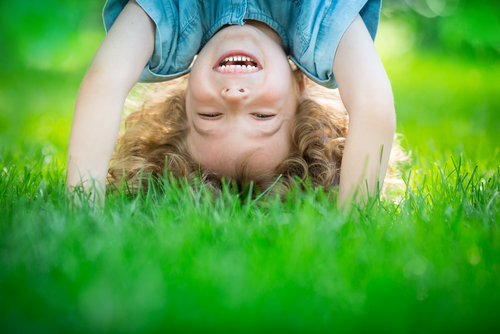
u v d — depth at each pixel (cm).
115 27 198
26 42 820
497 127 393
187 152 224
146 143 238
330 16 198
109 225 149
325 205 178
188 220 151
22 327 97
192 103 208
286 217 159
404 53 1280
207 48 207
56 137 356
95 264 120
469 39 1146
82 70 862
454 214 161
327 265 122
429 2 1326
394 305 107
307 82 241
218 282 113
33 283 111
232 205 176
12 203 174
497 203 181
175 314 101
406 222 157
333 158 230
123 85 189
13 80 715
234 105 196
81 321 99
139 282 112
